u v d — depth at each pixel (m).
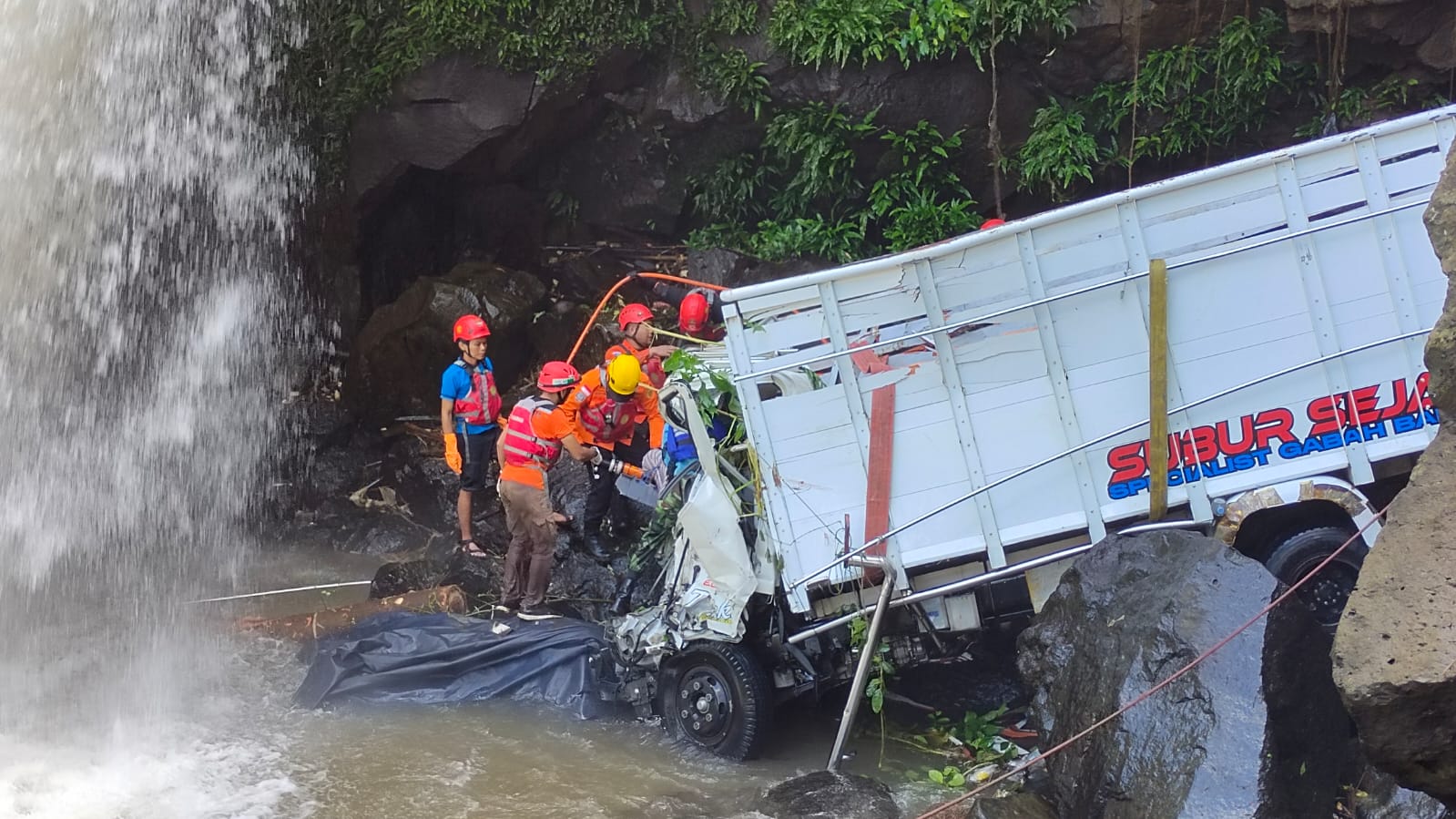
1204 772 4.65
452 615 8.10
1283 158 5.81
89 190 12.27
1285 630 5.00
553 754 6.74
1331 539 6.03
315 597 9.63
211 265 12.67
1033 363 6.00
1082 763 5.15
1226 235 5.89
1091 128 11.02
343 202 12.27
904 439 6.07
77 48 11.96
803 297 6.06
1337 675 3.77
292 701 7.55
